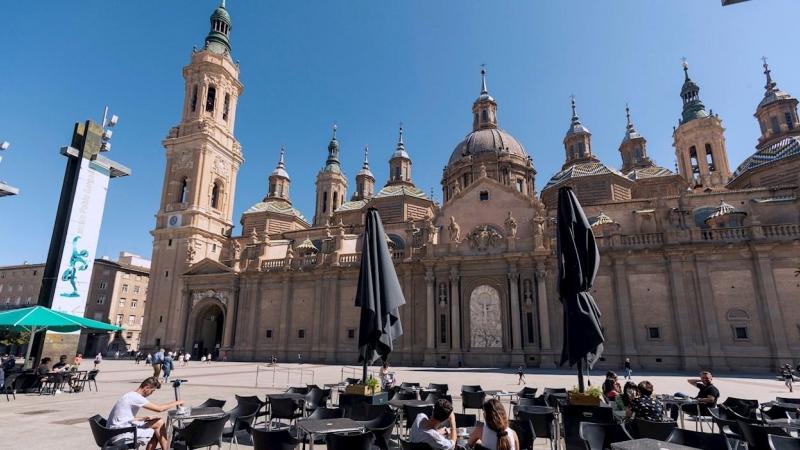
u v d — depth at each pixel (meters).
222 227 66.44
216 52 69.25
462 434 9.59
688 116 66.38
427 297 44.31
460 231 47.59
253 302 52.38
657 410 10.33
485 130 70.94
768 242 36.50
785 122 53.91
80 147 27.92
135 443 8.84
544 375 32.72
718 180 60.72
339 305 48.50
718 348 36.00
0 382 19.14
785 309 35.56
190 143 64.81
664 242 39.66
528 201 46.28
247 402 11.87
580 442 9.78
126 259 99.12
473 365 41.41
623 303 39.31
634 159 67.31
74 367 22.91
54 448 11.19
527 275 42.19
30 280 83.00
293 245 60.78
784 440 8.14
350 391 13.84
